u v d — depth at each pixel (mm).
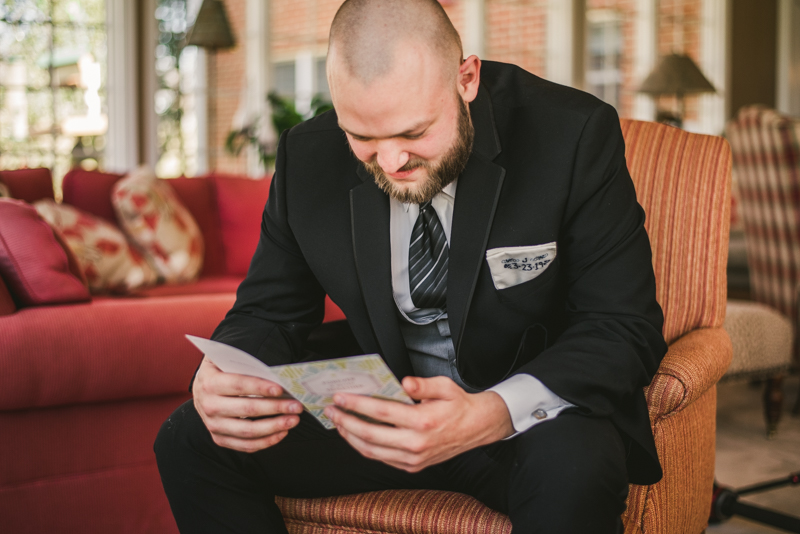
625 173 1128
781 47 7484
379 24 906
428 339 1202
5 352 1693
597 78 6453
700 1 7016
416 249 1145
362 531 1118
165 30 4625
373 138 948
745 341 2646
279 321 1215
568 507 920
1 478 1742
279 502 1174
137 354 1863
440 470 1157
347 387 866
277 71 5145
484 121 1116
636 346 1035
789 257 3137
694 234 1424
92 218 2752
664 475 1160
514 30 6043
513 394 971
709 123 7074
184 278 2902
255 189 3322
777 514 1836
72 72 4195
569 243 1110
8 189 2605
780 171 3098
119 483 1895
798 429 2938
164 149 4664
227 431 994
